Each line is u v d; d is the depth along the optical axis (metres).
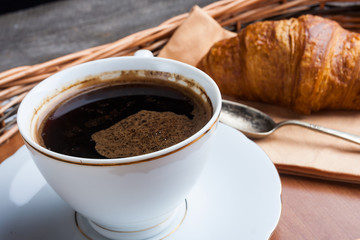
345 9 0.46
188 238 0.26
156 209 0.25
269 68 0.38
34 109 0.27
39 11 1.03
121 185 0.23
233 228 0.26
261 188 0.27
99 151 0.25
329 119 0.37
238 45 0.39
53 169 0.23
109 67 0.30
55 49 0.88
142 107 0.28
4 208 0.27
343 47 0.37
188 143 0.23
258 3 0.45
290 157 0.32
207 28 0.41
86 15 0.99
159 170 0.23
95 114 0.28
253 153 0.29
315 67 0.36
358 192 0.30
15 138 0.35
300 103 0.37
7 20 1.00
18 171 0.29
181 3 0.99
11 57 0.86
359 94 0.36
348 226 0.28
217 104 0.25
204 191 0.28
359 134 0.35
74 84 0.29
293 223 0.28
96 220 0.25
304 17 0.39
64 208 0.27
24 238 0.26
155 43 0.42
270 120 0.36
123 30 0.92
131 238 0.26
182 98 0.28
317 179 0.32
